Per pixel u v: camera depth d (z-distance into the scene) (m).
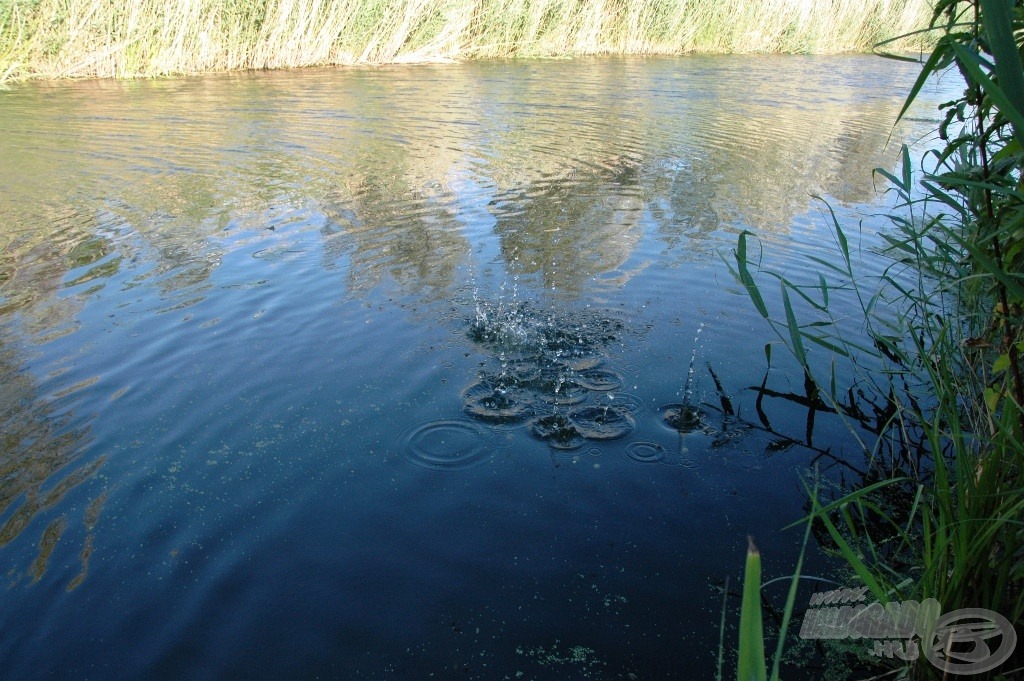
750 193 7.58
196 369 4.11
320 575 2.72
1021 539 2.22
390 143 9.58
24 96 11.98
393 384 3.98
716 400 3.88
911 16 21.89
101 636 2.46
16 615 2.54
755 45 21.27
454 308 4.88
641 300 5.03
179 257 5.74
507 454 3.43
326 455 3.40
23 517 2.99
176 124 10.38
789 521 3.03
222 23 15.10
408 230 6.41
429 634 2.48
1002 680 2.19
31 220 6.54
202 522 2.98
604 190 7.66
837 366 4.20
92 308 4.84
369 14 16.36
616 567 2.77
